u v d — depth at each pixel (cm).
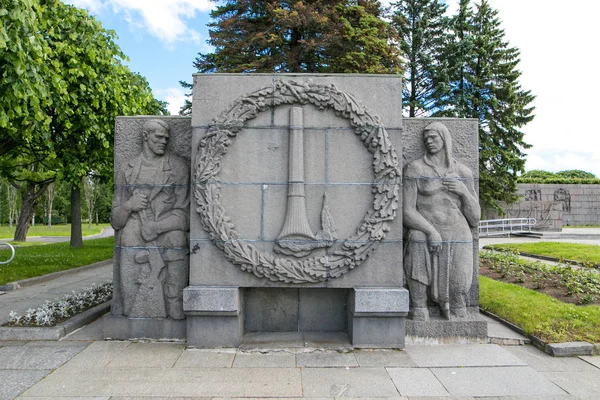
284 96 394
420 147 426
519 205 2394
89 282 805
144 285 411
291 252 383
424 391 304
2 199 4238
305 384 314
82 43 741
